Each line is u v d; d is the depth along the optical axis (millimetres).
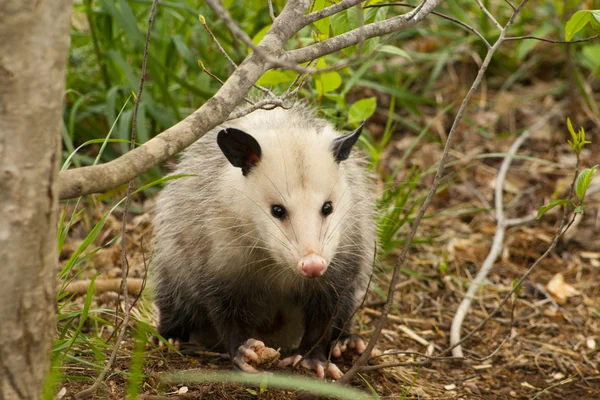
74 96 7820
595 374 5891
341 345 5484
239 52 7953
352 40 4113
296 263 4406
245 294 5098
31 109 2775
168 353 5207
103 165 3143
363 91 9562
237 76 3664
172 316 5594
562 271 7359
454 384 5559
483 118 9414
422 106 9633
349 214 4965
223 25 8086
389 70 9297
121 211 7371
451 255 7434
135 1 7516
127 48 8141
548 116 9289
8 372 2963
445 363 5879
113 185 3158
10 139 2768
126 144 7387
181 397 4371
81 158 7371
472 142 9094
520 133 9102
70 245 6922
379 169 8078
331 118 6820
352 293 5305
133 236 7098
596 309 6777
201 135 3484
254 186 4695
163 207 5531
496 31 9883
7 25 2688
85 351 4797
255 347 4785
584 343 6309
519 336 6367
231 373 4590
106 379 4352
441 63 9414
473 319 6590
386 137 7293
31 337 2980
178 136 3377
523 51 9359
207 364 5078
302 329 5648
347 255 5082
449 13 10133
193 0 8117
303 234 4480
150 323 5961
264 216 4664
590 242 7656
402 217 7367
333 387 4035
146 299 5652
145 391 4426
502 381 5715
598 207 8055
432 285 7000
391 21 4242
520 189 8430
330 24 4707
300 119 5395
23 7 2695
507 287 7090
